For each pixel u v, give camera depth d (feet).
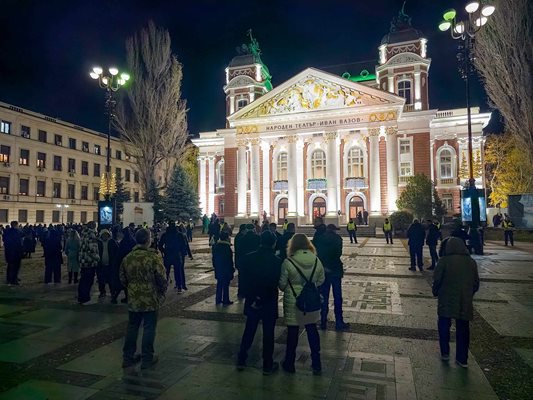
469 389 15.06
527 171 110.42
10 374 16.93
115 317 26.53
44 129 158.40
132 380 16.15
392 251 68.49
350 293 33.30
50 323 24.98
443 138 146.30
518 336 21.65
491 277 40.52
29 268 53.21
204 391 15.07
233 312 27.45
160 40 131.64
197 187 195.21
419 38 148.36
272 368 16.67
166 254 34.71
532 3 90.68
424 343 20.47
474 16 59.21
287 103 143.64
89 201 180.24
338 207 138.00
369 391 14.94
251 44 177.58
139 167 131.54
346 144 141.08
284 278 16.94
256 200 144.87
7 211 140.97
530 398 14.32
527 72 91.04
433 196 114.93
